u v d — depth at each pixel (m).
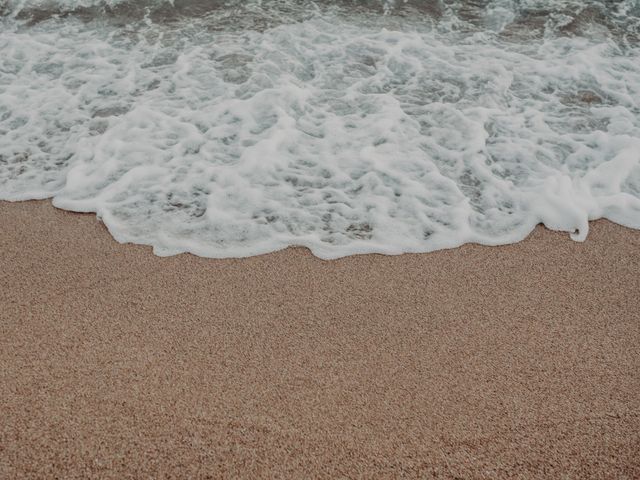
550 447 2.33
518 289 3.10
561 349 2.76
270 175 3.83
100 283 3.02
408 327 2.84
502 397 2.52
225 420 2.37
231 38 5.51
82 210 3.52
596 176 3.88
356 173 3.88
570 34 5.72
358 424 2.38
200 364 2.61
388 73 5.01
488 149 4.13
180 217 3.50
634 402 2.53
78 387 2.48
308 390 2.51
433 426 2.39
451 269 3.21
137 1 6.13
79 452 2.23
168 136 4.16
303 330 2.80
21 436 2.28
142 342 2.71
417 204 3.65
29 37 5.46
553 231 3.49
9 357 2.60
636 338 2.84
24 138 4.14
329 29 5.71
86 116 4.38
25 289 2.97
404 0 6.30
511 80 4.94
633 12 6.17
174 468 2.20
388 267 3.21
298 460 2.24
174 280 3.06
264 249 3.29
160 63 5.08
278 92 4.64
